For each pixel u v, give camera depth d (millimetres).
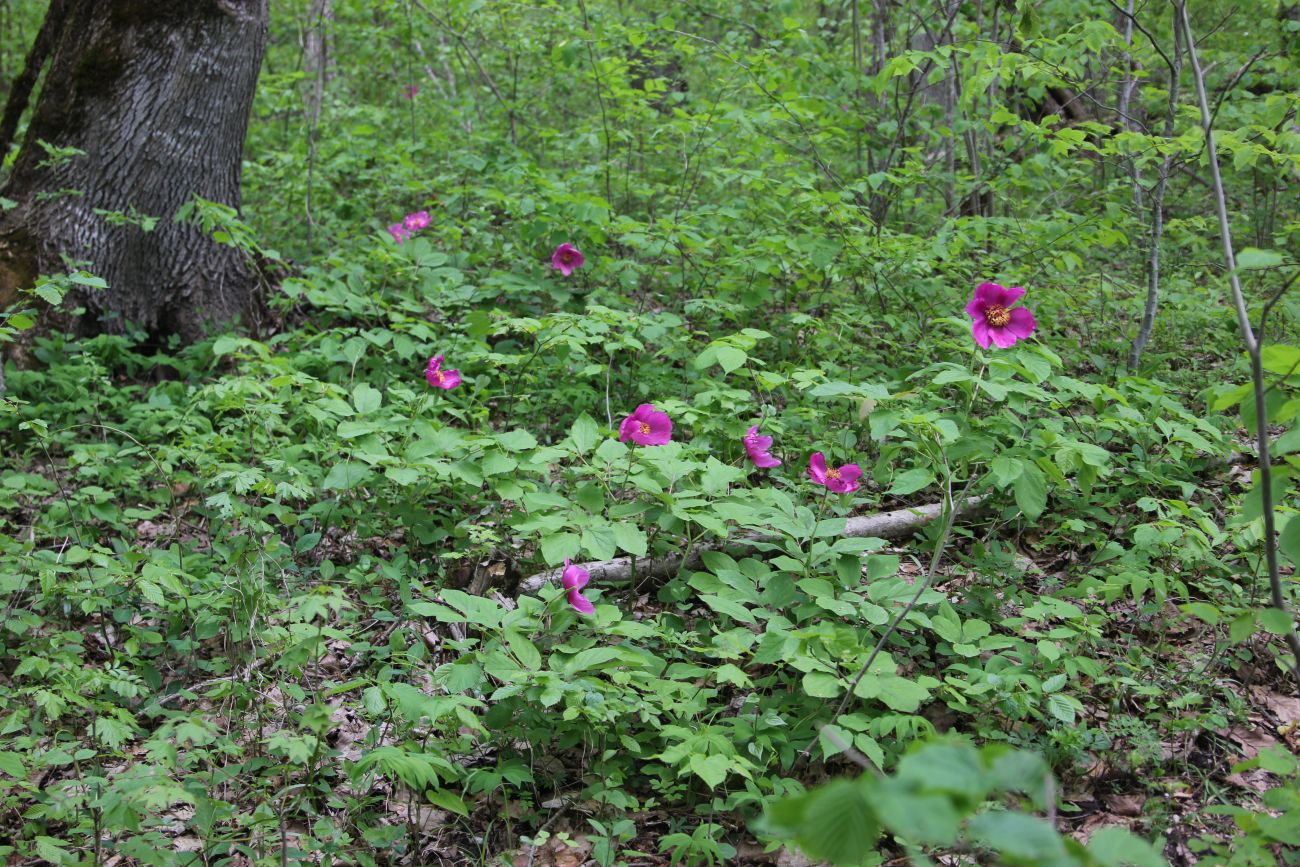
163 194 6180
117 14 6062
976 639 3168
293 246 7738
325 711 2533
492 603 2982
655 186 7676
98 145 6051
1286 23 5812
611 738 2980
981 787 1000
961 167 8031
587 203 5785
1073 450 3238
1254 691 3236
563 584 3020
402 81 11117
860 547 3258
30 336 5793
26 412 5090
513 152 7129
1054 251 5633
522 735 2963
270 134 10898
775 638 2811
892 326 5465
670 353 5387
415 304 5621
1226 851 2256
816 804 1027
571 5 9641
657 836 2840
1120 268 7383
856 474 3564
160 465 4262
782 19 6883
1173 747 2953
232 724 3156
